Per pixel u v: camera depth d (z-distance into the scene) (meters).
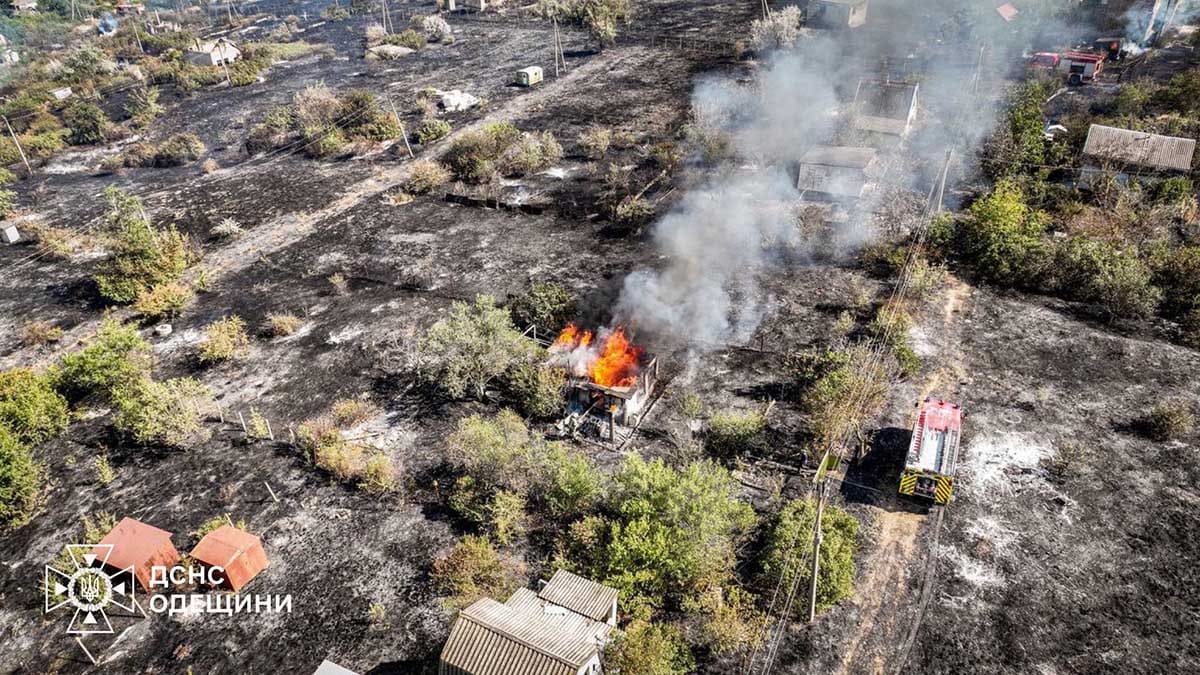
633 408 30.45
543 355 33.03
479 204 50.09
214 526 26.62
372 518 27.14
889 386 30.28
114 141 67.69
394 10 104.62
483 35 89.06
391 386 33.59
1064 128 49.75
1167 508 25.09
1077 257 36.34
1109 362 31.92
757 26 73.81
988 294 37.03
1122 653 20.91
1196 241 38.69
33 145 65.25
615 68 73.31
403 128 63.31
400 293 40.69
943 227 40.28
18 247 49.81
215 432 31.92
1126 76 58.84
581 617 21.03
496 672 19.31
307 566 25.48
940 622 22.05
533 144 55.12
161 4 120.94
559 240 44.66
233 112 71.62
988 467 27.12
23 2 113.38
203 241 48.28
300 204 52.47
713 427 28.97
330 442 29.89
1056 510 25.31
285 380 34.62
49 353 38.34
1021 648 21.22
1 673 22.95
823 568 22.47
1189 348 32.53
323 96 66.62
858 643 21.67
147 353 37.03
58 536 27.52
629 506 24.75
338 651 22.61
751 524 24.88
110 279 42.72
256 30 100.62
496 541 25.67
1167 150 43.00
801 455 28.19
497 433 28.22
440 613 23.44
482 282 40.94
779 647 21.66
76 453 31.52
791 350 33.66
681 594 23.23
